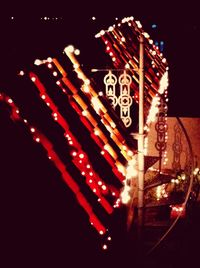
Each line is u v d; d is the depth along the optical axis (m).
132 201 8.32
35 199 4.64
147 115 8.10
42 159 4.96
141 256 7.28
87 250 4.68
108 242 5.10
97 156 5.73
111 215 5.22
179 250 8.23
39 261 4.30
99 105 6.67
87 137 5.84
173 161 11.00
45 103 5.65
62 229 4.59
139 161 7.16
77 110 6.09
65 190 4.90
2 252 4.23
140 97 7.09
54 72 6.28
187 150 10.88
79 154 5.46
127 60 9.38
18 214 4.49
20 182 4.68
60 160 5.14
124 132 6.69
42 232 4.48
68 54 7.05
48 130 5.34
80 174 5.23
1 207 4.48
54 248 4.45
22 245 4.33
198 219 9.55
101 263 4.92
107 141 6.12
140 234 7.29
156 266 7.68
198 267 7.65
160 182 8.42
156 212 9.38
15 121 5.06
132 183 8.76
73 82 6.52
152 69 10.56
